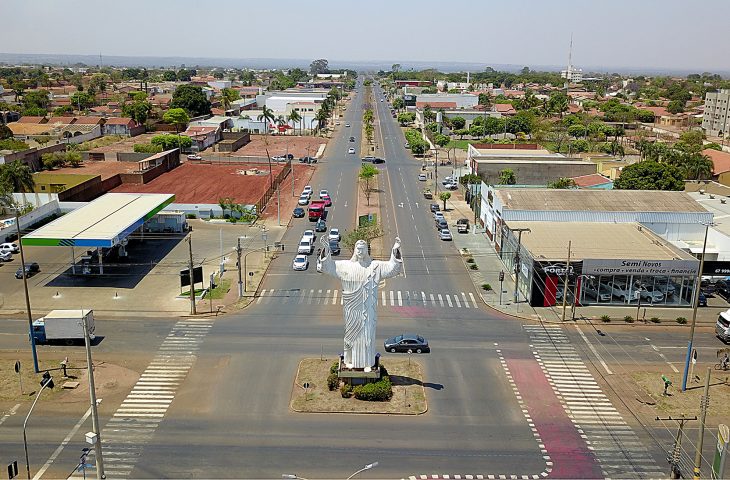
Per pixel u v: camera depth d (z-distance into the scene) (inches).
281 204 5162.4
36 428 1979.6
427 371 2389.3
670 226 3735.2
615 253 3184.1
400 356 2511.1
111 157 6978.4
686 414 2107.5
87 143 7726.4
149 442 1916.8
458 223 4495.6
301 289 3255.4
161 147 7199.8
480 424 2036.2
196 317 2871.6
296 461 1831.9
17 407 2094.0
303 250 3796.8
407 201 5378.9
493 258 3823.8
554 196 3941.9
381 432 1982.0
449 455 1867.6
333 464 1818.4
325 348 2568.9
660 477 1782.7
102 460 1702.8
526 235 3457.2
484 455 1870.1
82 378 2292.1
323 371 2357.3
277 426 2009.1
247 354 2507.4
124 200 4153.5
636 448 1919.3
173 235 4227.4
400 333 2736.2
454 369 2409.0
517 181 5098.4
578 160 5462.6
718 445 1642.5
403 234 4357.8
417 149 7657.5
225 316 2891.2
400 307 3038.9
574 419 2074.3
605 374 2394.2
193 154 7372.1
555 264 3026.6
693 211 3740.2
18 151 6122.1
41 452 1859.0
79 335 2559.1
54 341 2598.4
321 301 3097.9
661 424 2050.9
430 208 5103.3
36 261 3659.0
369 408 2108.8
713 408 2148.1
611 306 3100.4
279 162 7066.9
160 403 2137.1
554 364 2469.2
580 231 3543.3
